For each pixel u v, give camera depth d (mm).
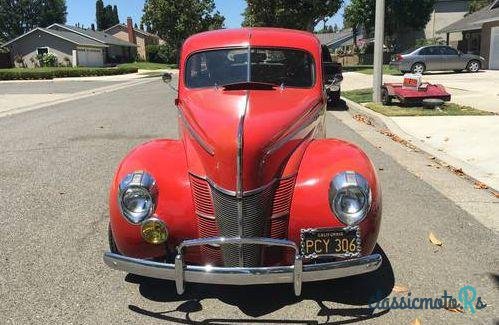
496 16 31578
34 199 6531
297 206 3840
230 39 5246
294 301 4074
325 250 3803
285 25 41375
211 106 4426
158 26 63219
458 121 11812
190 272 3561
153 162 4020
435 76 26625
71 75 41938
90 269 4586
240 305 4023
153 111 15508
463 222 5645
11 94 22875
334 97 15320
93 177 7562
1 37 101375
